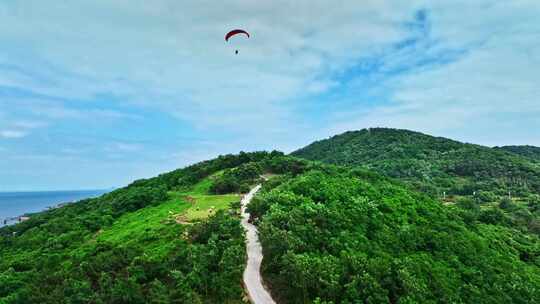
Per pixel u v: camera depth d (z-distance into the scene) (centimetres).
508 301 7906
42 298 6938
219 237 8350
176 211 11800
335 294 6316
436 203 12362
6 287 7894
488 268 8825
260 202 10012
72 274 7538
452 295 7300
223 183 14262
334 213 8794
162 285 6638
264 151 19675
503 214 15325
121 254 8144
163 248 8312
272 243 7238
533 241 12825
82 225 12300
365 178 13712
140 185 17825
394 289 6738
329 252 7488
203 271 6831
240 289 6550
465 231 10338
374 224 9062
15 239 12706
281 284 6725
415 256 8262
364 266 6938
